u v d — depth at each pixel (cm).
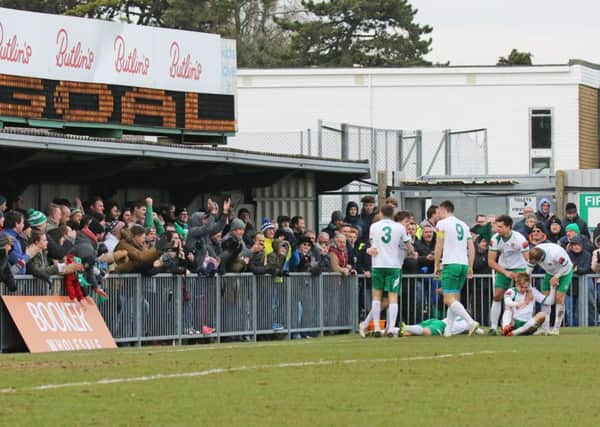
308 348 3023
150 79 4584
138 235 3431
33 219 3256
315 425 1752
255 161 4475
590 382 2261
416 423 1777
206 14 11906
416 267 4178
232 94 4875
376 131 5566
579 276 4269
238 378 2267
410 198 5566
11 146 3612
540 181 5528
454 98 8962
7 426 1711
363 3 12412
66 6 11025
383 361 2609
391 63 12519
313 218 5028
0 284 3041
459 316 3597
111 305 3344
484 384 2220
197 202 4741
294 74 8912
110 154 3944
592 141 9262
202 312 3628
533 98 8975
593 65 9262
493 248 3666
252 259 3819
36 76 4206
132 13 11762
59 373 2327
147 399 1977
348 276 4159
